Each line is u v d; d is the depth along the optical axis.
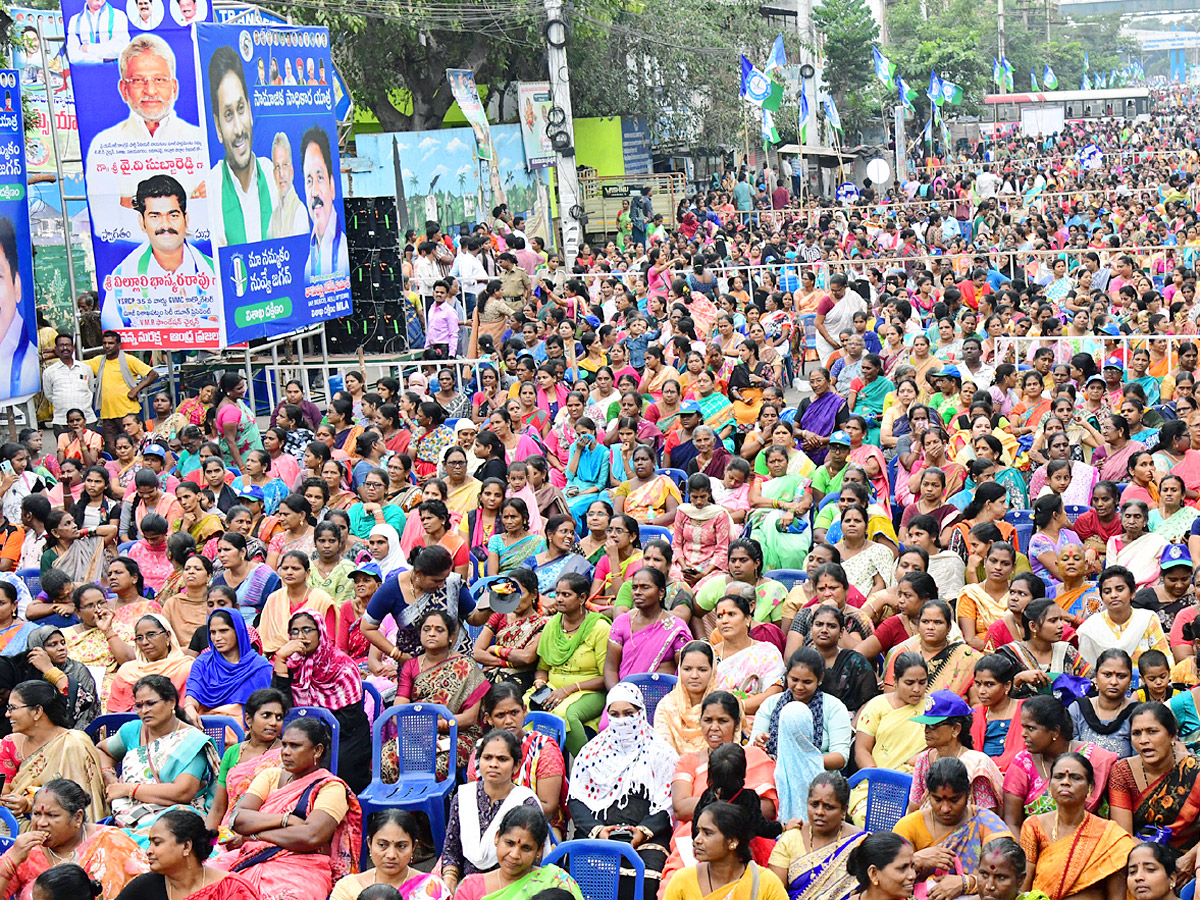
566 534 10.80
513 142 33.25
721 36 40.59
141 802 7.77
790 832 6.80
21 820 7.77
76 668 9.14
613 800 7.54
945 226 33.41
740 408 15.41
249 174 16.66
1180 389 14.01
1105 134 87.69
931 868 6.48
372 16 29.69
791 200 46.31
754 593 9.00
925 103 68.81
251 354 19.34
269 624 9.69
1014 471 11.89
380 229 20.78
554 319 19.70
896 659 7.75
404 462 12.71
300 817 7.26
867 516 10.40
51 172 21.59
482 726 8.76
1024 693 8.05
